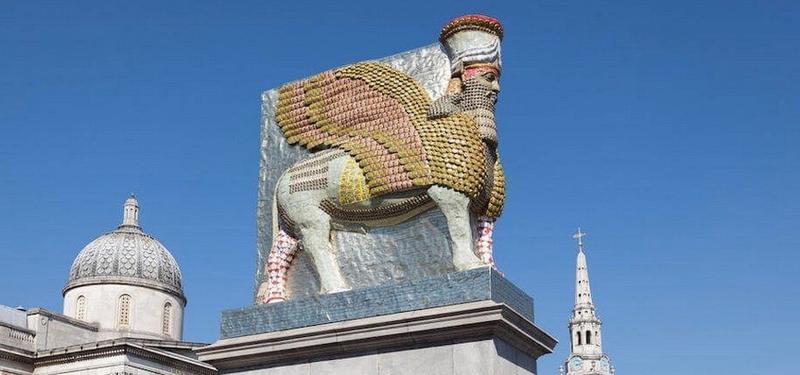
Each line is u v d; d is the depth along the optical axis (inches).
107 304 2466.8
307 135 565.9
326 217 533.3
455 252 490.9
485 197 514.9
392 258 515.5
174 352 2105.1
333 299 500.4
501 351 451.5
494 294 460.4
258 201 576.4
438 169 497.0
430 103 522.3
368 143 527.8
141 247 2598.4
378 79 545.0
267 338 502.3
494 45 527.5
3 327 2031.3
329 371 484.7
